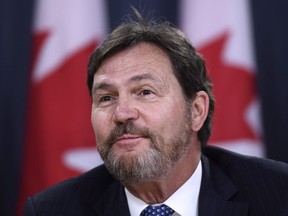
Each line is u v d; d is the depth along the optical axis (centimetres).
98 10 610
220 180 357
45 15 613
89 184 379
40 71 609
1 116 611
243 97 597
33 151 610
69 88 605
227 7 606
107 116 323
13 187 614
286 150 601
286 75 602
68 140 604
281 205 340
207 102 359
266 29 604
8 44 612
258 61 601
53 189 381
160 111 319
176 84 334
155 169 317
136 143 314
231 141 593
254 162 368
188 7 607
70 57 606
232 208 341
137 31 338
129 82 322
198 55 359
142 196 344
